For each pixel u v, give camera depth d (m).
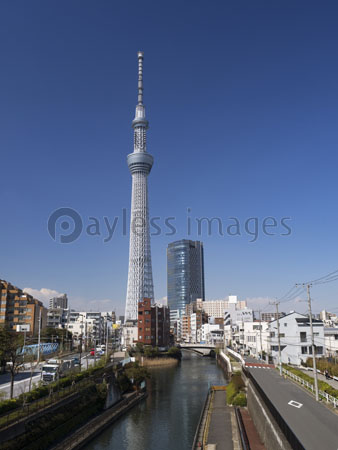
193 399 86.31
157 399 86.50
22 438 42.97
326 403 46.94
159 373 132.38
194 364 163.88
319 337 99.56
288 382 64.88
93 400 64.06
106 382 73.62
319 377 70.38
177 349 180.12
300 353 98.19
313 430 34.56
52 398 52.69
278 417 40.44
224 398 81.88
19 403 47.03
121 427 63.59
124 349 167.75
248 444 46.94
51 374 62.50
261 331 130.88
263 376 72.88
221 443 50.69
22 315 142.00
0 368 70.31
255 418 56.78
